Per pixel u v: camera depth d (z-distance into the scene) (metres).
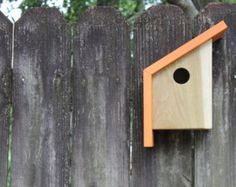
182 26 1.86
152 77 1.77
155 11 1.87
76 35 1.87
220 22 1.79
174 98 1.77
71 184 1.85
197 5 2.42
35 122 1.86
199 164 1.85
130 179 1.85
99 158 1.85
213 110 1.85
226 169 1.85
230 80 1.86
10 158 1.86
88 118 1.86
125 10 2.82
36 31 1.87
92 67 1.86
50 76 1.86
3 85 1.86
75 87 1.86
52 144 1.85
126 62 1.86
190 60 1.77
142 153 1.85
